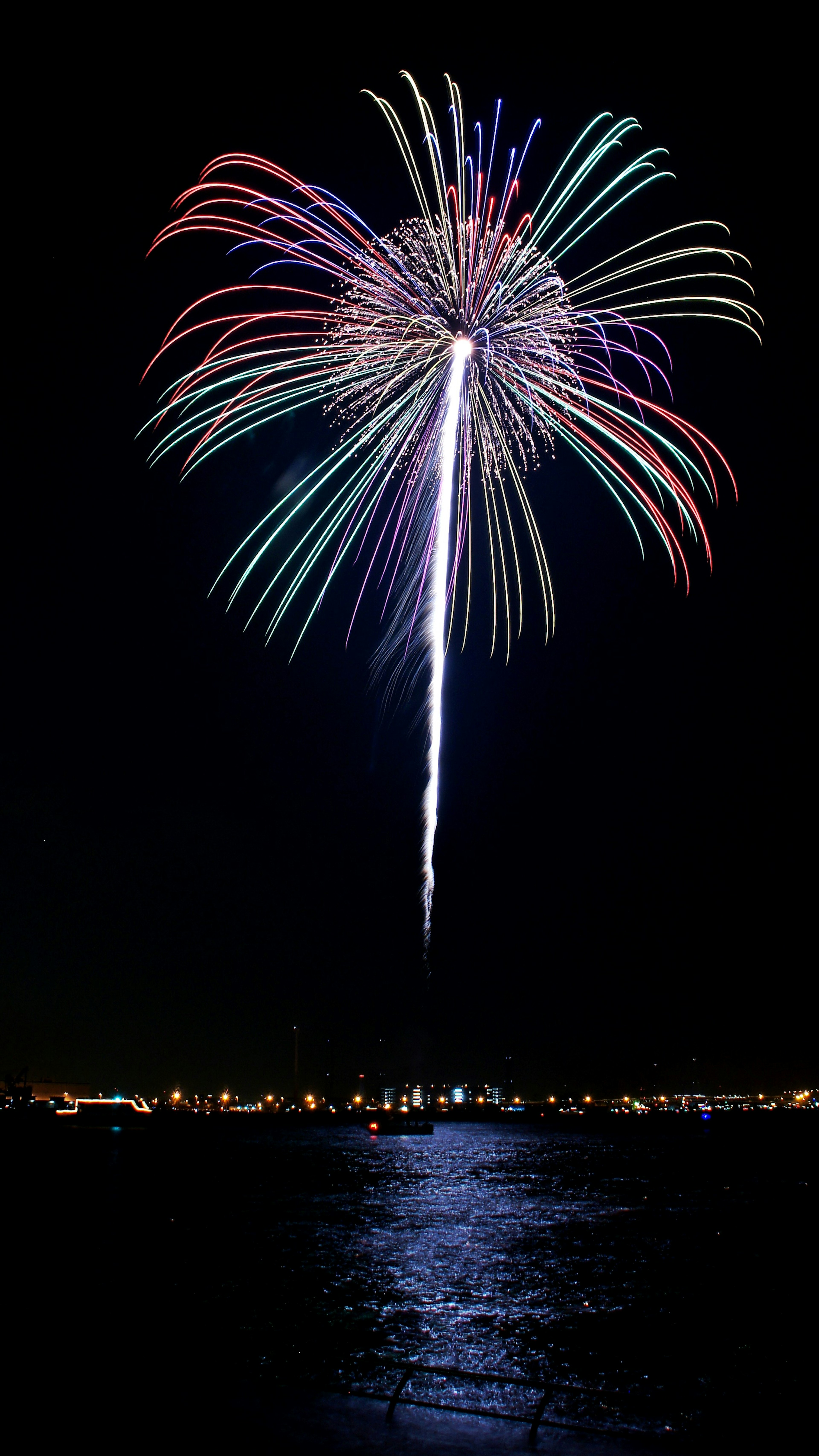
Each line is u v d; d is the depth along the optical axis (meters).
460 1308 27.50
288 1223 49.00
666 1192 73.75
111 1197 62.41
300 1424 11.91
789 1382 19.80
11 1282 28.75
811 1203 64.62
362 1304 27.36
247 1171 93.19
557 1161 119.75
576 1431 11.87
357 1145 162.75
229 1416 12.16
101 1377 14.01
